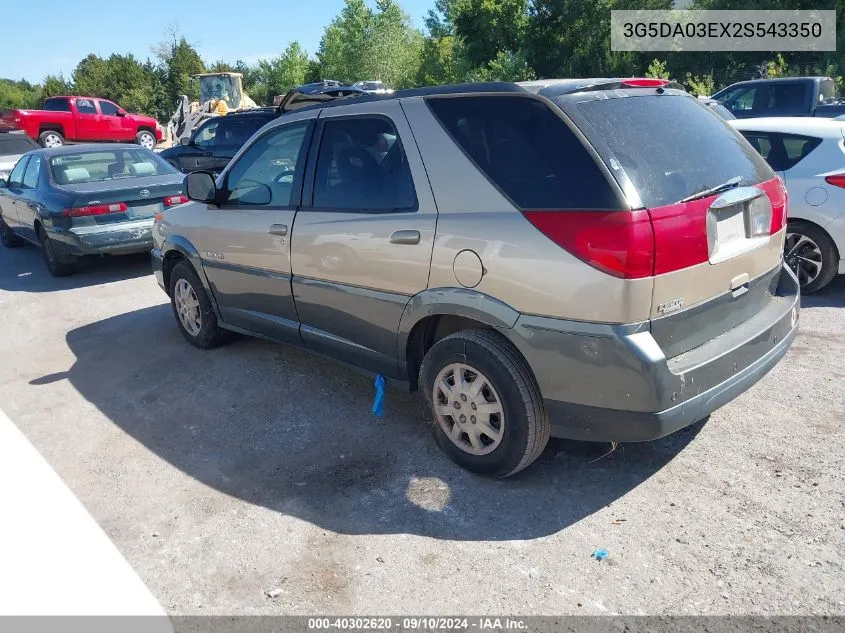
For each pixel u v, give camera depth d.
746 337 3.28
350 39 63.38
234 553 3.10
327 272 4.11
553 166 3.06
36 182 9.24
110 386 5.21
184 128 26.61
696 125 3.48
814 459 3.51
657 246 2.84
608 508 3.25
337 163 4.08
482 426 3.45
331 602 2.76
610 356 2.90
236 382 5.06
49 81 74.12
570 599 2.69
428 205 3.51
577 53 35.75
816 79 14.85
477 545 3.05
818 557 2.82
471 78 36.66
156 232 5.96
